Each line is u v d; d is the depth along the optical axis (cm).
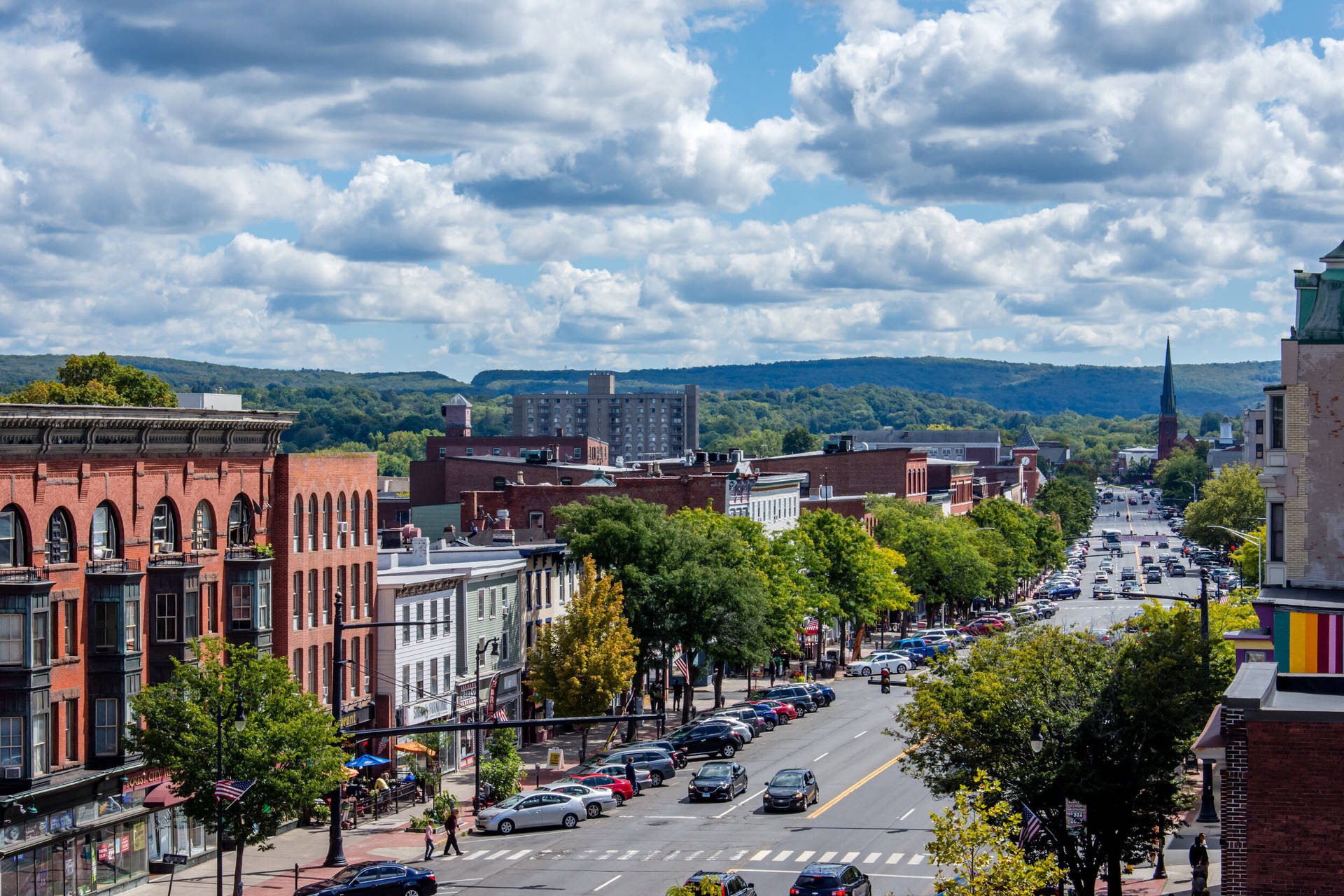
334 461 7181
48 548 5272
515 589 9244
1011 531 18212
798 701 9781
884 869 5381
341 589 7256
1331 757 2375
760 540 10694
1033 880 3262
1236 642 4453
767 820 6456
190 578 5788
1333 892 2369
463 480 15862
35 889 4981
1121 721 4206
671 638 9006
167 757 5078
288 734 5122
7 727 5006
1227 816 2436
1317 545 4581
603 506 9412
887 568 12744
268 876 5656
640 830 6350
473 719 8506
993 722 4316
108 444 5569
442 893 5197
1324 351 4588
